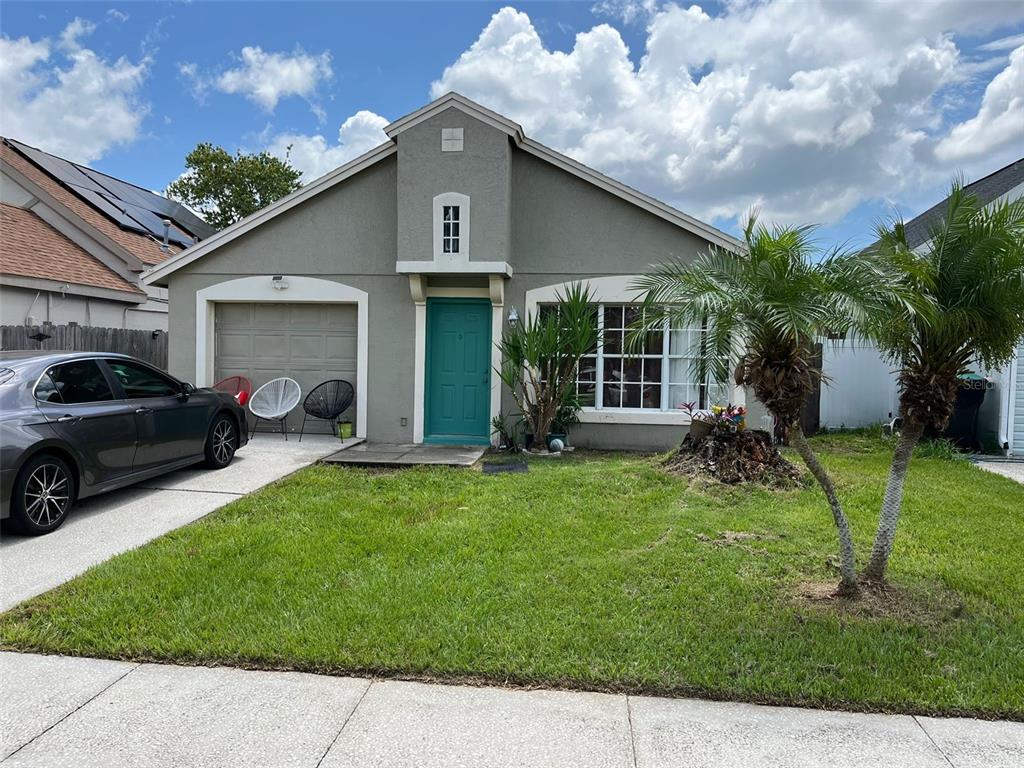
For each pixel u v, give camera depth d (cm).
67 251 1425
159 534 544
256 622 378
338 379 995
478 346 970
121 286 1466
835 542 526
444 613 389
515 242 946
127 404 632
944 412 406
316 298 976
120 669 339
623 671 328
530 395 923
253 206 3091
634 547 510
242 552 495
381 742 279
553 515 590
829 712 304
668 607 402
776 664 336
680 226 912
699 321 414
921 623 384
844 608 401
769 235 387
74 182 1677
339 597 412
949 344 399
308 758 269
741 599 414
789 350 395
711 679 322
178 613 391
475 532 540
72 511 603
